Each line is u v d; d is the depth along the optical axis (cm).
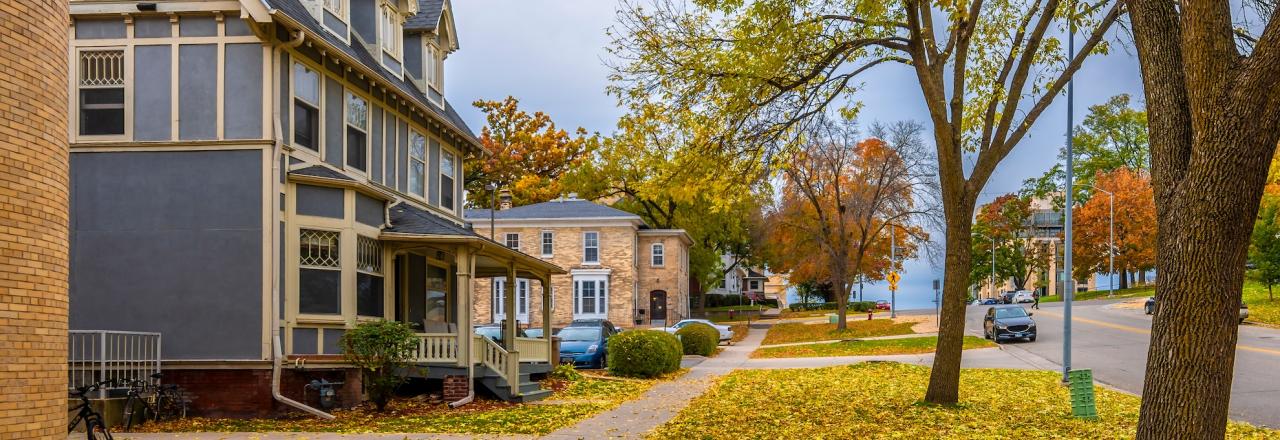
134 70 1717
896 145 5250
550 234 5812
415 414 1777
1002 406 1881
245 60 1702
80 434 1463
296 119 1778
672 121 1828
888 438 1417
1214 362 852
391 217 2080
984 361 3247
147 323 1700
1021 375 2675
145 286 1703
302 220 1761
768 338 5344
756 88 1786
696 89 1767
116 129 1717
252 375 1686
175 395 1645
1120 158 10019
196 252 1700
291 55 1750
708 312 8588
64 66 1012
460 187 2725
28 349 927
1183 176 899
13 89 918
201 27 1711
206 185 1703
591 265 5769
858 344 4253
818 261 6444
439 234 1953
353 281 1831
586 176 6606
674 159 1873
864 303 9294
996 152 1742
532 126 7588
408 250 2028
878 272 7419
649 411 1841
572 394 2273
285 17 1652
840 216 5331
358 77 2016
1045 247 11256
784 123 1877
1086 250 8788
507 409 1873
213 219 1698
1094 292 9412
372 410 1823
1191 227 857
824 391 2231
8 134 910
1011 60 1784
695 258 7331
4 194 903
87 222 1717
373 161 2080
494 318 5778
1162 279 888
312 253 1777
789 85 1834
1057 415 1750
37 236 943
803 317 8175
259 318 1686
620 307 5744
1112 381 2558
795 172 5003
